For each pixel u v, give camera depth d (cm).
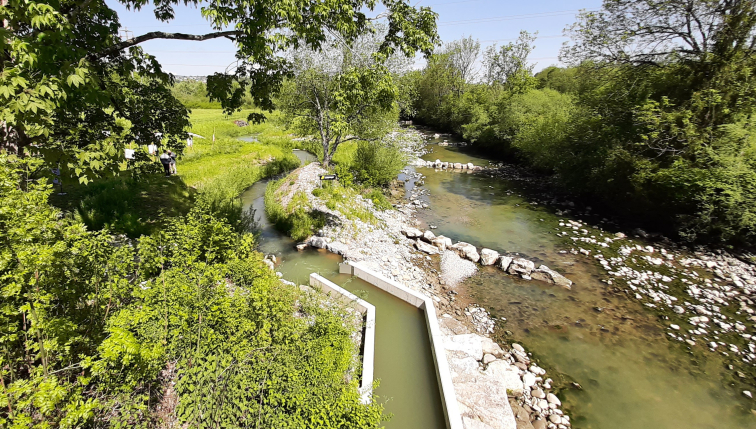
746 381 703
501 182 2298
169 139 916
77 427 319
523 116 2809
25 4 479
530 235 1440
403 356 694
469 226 1533
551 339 820
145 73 795
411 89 1923
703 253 1259
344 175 1847
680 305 953
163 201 1290
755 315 906
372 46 1662
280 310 518
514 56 4412
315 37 788
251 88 886
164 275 492
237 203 1379
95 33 689
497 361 712
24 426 269
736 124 1257
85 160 616
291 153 2816
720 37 1338
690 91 1428
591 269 1155
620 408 639
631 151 1562
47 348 326
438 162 2781
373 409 422
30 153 566
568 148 1994
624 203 1639
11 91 443
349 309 781
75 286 400
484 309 927
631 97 1647
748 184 1185
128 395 353
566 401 652
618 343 809
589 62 1802
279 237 1273
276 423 380
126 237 907
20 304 342
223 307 452
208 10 613
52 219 386
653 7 1493
